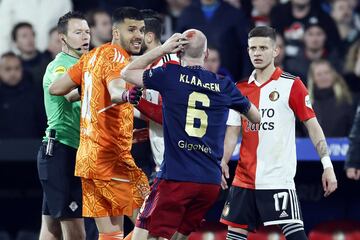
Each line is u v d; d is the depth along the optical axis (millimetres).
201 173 24484
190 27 38844
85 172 25422
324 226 35906
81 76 25750
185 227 25312
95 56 25469
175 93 24359
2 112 38438
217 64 37656
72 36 27219
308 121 27016
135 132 28672
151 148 29469
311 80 37594
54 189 27203
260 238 35281
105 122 25281
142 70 24266
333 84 37406
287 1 40281
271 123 27047
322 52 39469
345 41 40312
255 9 41281
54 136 27172
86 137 25547
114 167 25500
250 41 27250
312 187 37000
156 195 24672
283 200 26891
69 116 27125
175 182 24422
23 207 39812
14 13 40594
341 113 37125
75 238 27625
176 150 24422
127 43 25578
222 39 38500
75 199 27281
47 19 40500
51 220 28203
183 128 24391
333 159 34406
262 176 27047
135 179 25969
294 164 27203
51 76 27047
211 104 24641
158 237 24812
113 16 25766
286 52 39625
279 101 27047
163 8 41750
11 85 38562
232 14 38750
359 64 39000
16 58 38625
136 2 41406
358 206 37062
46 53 39656
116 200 25531
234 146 27484
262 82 27297
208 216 36875
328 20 39812
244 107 25094
